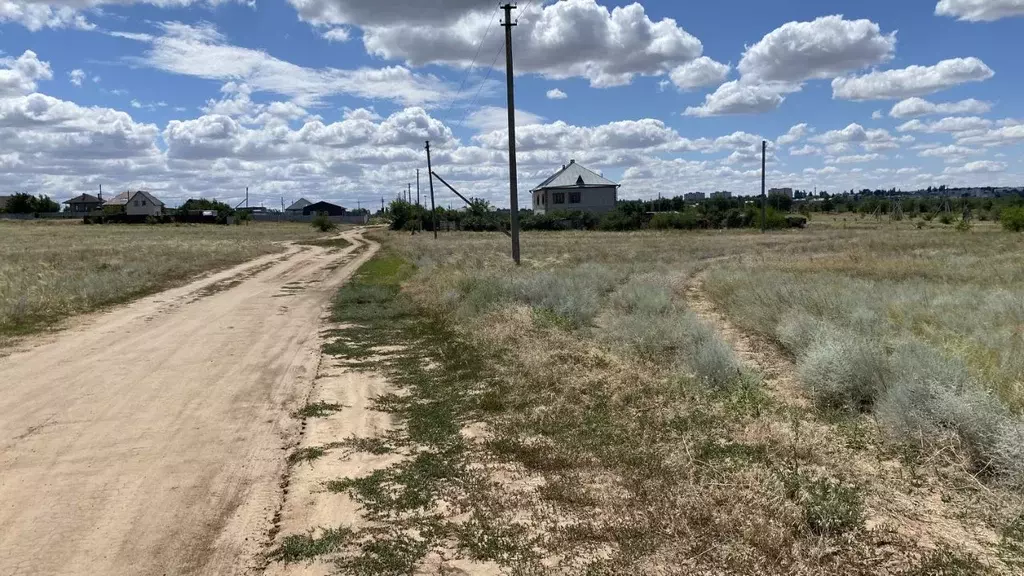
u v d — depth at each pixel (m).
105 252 37.47
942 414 5.74
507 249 39.84
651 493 5.02
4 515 5.05
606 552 4.24
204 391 8.91
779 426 6.41
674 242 48.38
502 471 5.76
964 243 34.91
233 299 19.97
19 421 7.48
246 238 65.44
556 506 4.95
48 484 5.66
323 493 5.46
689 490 5.00
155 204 133.25
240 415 7.79
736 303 15.22
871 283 17.06
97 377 9.67
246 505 5.24
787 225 72.75
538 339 10.91
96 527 4.85
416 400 8.34
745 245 42.78
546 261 29.83
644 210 87.25
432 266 26.36
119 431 7.13
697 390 7.76
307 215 159.75
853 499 4.63
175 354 11.48
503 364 9.68
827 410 7.05
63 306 16.77
